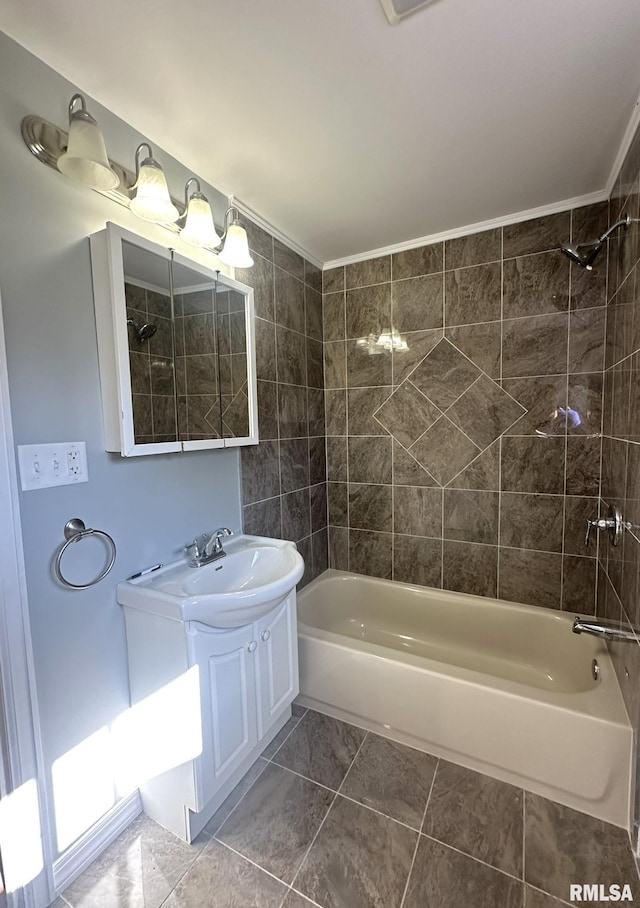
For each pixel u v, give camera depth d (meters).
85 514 1.18
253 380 1.76
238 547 1.67
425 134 1.35
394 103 1.21
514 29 0.98
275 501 2.05
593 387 1.83
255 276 1.87
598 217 1.74
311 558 2.37
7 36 0.97
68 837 1.14
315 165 1.50
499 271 1.96
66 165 1.05
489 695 1.42
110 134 1.22
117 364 1.18
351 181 1.61
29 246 1.03
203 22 0.95
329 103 1.20
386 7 0.92
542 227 1.85
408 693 1.57
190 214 1.37
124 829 1.28
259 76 1.10
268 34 0.98
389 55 1.05
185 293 1.44
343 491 2.48
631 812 1.22
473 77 1.12
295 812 1.32
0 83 0.97
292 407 2.16
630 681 1.30
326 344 2.44
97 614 1.22
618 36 1.00
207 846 1.22
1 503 0.97
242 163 1.48
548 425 1.93
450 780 1.43
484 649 2.07
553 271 1.85
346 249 2.23
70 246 1.13
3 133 0.98
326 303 2.42
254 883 1.11
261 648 1.44
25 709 1.02
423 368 2.18
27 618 1.03
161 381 1.35
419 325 2.17
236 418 1.71
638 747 1.19
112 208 1.24
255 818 1.30
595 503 1.86
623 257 1.45
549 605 2.00
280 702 1.56
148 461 1.38
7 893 1.01
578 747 1.30
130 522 1.32
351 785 1.42
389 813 1.31
